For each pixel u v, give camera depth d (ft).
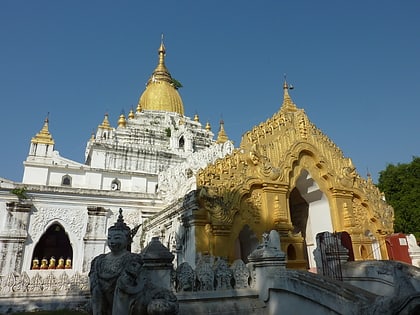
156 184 118.93
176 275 32.78
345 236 65.72
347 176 70.85
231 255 51.75
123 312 22.33
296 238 58.13
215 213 51.80
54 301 67.82
